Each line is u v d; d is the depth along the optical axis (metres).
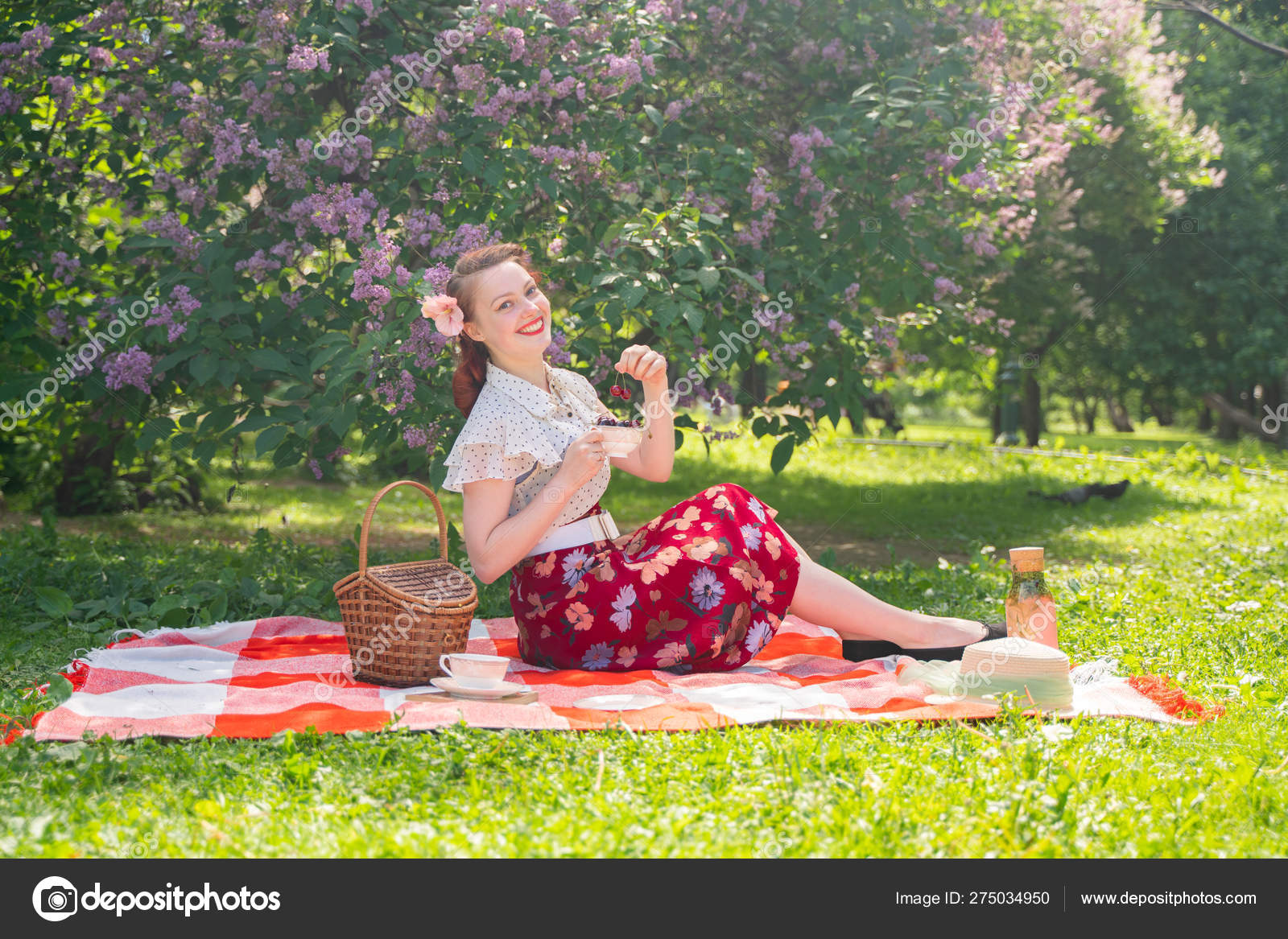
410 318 4.75
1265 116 13.42
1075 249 10.30
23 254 5.73
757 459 17.03
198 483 9.40
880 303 6.62
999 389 14.38
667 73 6.23
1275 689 3.50
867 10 6.16
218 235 5.09
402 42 5.26
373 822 2.34
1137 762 2.74
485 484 3.50
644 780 2.58
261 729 2.94
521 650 3.83
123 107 5.36
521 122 5.45
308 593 5.05
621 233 5.34
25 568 5.26
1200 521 8.91
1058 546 7.81
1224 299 14.83
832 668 3.84
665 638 3.54
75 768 2.63
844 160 5.87
